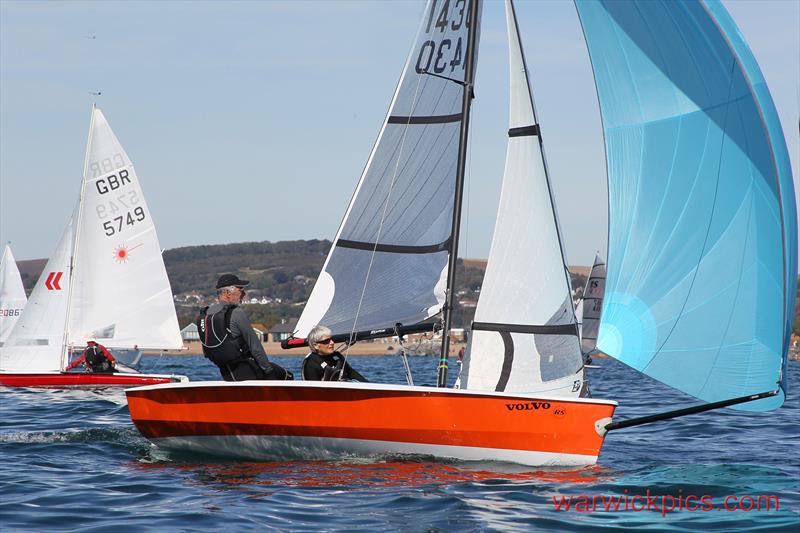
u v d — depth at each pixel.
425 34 40.06
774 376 33.59
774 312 33.53
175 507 27.62
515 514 27.11
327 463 34.81
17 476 32.47
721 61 34.09
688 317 34.69
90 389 75.75
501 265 36.44
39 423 50.12
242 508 27.47
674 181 35.03
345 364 38.12
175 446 36.34
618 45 35.88
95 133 87.75
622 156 35.97
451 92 39.50
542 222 36.25
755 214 33.75
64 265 81.88
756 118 33.56
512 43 36.69
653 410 60.44
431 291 39.03
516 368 36.19
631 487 31.30
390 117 40.06
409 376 39.44
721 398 34.25
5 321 84.31
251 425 34.94
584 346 110.88
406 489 30.17
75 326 86.25
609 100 36.22
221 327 36.41
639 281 35.38
